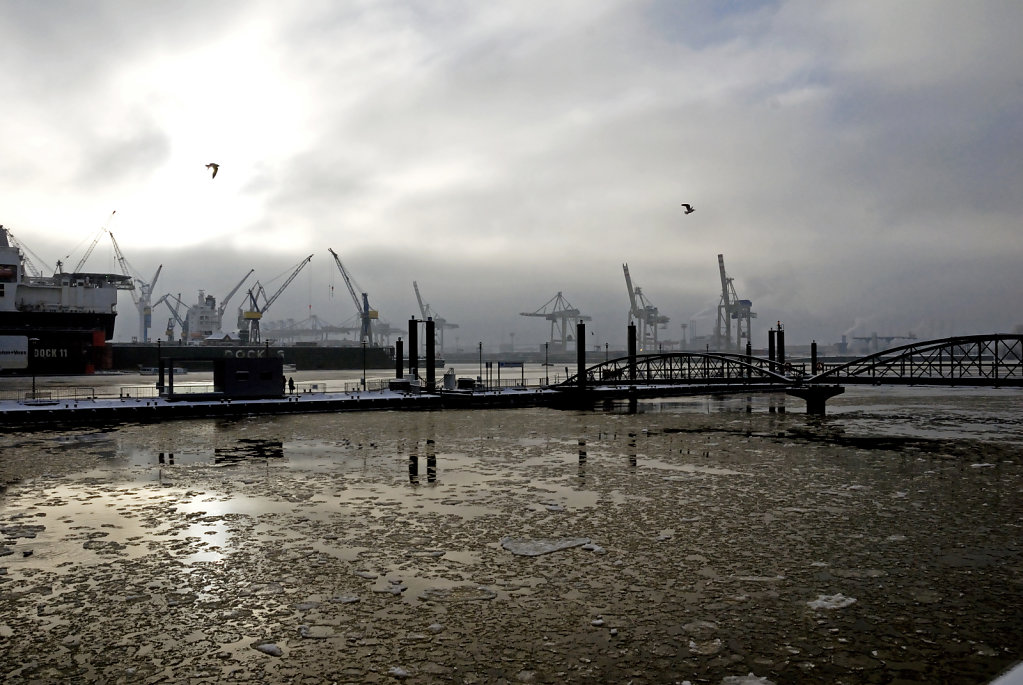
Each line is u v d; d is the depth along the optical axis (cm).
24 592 1922
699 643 1581
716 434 5769
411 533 2538
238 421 6781
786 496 3197
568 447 4919
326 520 2736
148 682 1409
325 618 1733
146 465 4088
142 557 2242
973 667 1459
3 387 13012
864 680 1404
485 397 8931
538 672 1445
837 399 11044
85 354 19075
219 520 2733
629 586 1959
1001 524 2666
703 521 2716
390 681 1411
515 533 2538
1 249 18600
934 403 10031
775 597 1867
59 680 1418
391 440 5316
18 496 3189
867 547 2344
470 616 1744
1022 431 6091
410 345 10500
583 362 9706
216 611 1781
